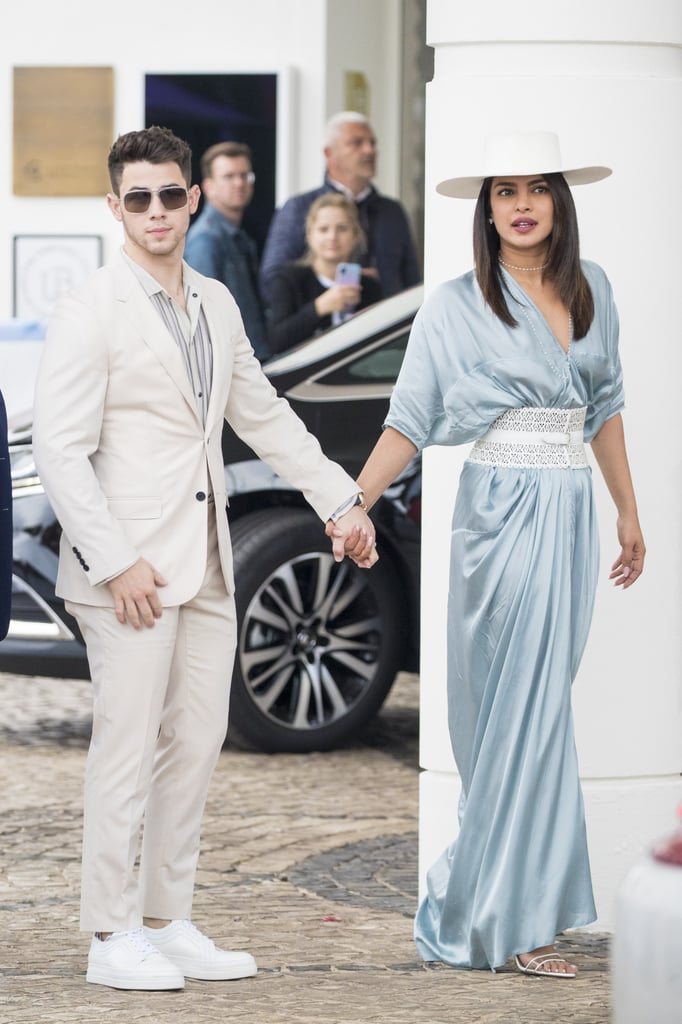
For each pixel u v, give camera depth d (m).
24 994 6.40
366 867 8.50
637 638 7.71
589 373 6.97
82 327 6.48
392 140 20.23
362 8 19.58
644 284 7.62
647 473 7.68
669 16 7.57
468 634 7.00
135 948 6.54
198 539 6.63
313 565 10.95
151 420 6.59
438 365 6.97
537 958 6.82
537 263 6.95
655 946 4.25
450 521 7.69
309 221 16.86
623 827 7.71
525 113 7.54
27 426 11.05
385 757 11.14
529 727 6.82
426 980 6.70
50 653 10.65
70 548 6.62
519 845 6.79
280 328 16.55
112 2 19.20
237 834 9.12
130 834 6.59
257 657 10.84
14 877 8.16
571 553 6.95
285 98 18.78
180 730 6.82
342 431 11.12
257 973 6.76
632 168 7.58
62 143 19.44
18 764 10.78
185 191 6.58
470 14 7.55
